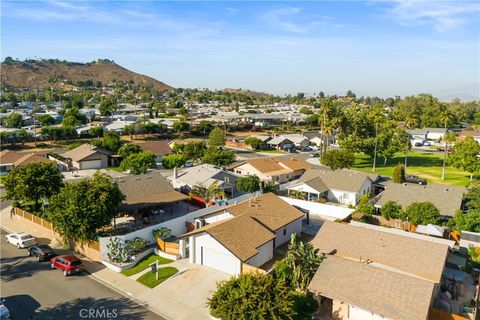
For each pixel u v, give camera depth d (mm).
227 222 34719
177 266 33812
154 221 46719
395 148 84562
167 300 28547
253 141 111938
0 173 73500
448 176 76438
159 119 150750
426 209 42344
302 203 52938
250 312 21703
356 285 25656
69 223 35062
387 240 32156
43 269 33688
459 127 173375
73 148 93188
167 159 78688
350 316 25172
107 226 39969
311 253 28984
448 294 28422
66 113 151750
